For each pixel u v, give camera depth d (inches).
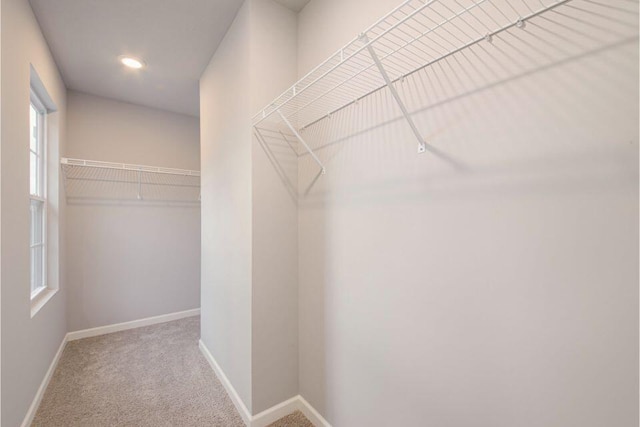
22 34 60.7
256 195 63.8
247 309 64.9
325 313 61.6
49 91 83.4
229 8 68.9
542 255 30.5
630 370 25.5
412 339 43.9
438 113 40.0
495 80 33.9
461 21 37.0
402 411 45.6
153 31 77.1
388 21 46.8
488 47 34.4
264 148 65.1
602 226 26.7
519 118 31.9
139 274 124.9
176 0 66.1
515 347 32.7
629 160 25.2
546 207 30.2
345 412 56.6
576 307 28.3
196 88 110.4
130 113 124.0
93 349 101.5
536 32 30.5
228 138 76.7
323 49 61.7
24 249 61.1
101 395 74.9
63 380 81.5
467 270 37.0
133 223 123.9
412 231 43.8
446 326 39.4
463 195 37.2
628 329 25.5
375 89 49.3
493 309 34.5
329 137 60.4
